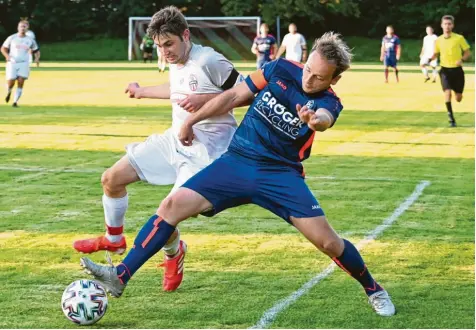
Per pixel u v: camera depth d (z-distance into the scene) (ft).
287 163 17.65
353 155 43.42
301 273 21.33
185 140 18.62
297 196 17.46
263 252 23.50
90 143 46.73
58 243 24.44
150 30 19.57
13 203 30.50
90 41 205.77
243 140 17.75
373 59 193.98
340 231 26.35
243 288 19.97
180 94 19.94
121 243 20.57
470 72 126.00
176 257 19.52
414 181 35.83
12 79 68.95
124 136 49.85
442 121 59.82
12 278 20.70
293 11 196.44
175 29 19.43
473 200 31.68
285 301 18.86
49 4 207.51
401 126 56.44
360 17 204.64
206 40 190.70
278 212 17.76
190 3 210.18
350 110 67.92
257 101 17.70
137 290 19.80
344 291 19.75
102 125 55.57
